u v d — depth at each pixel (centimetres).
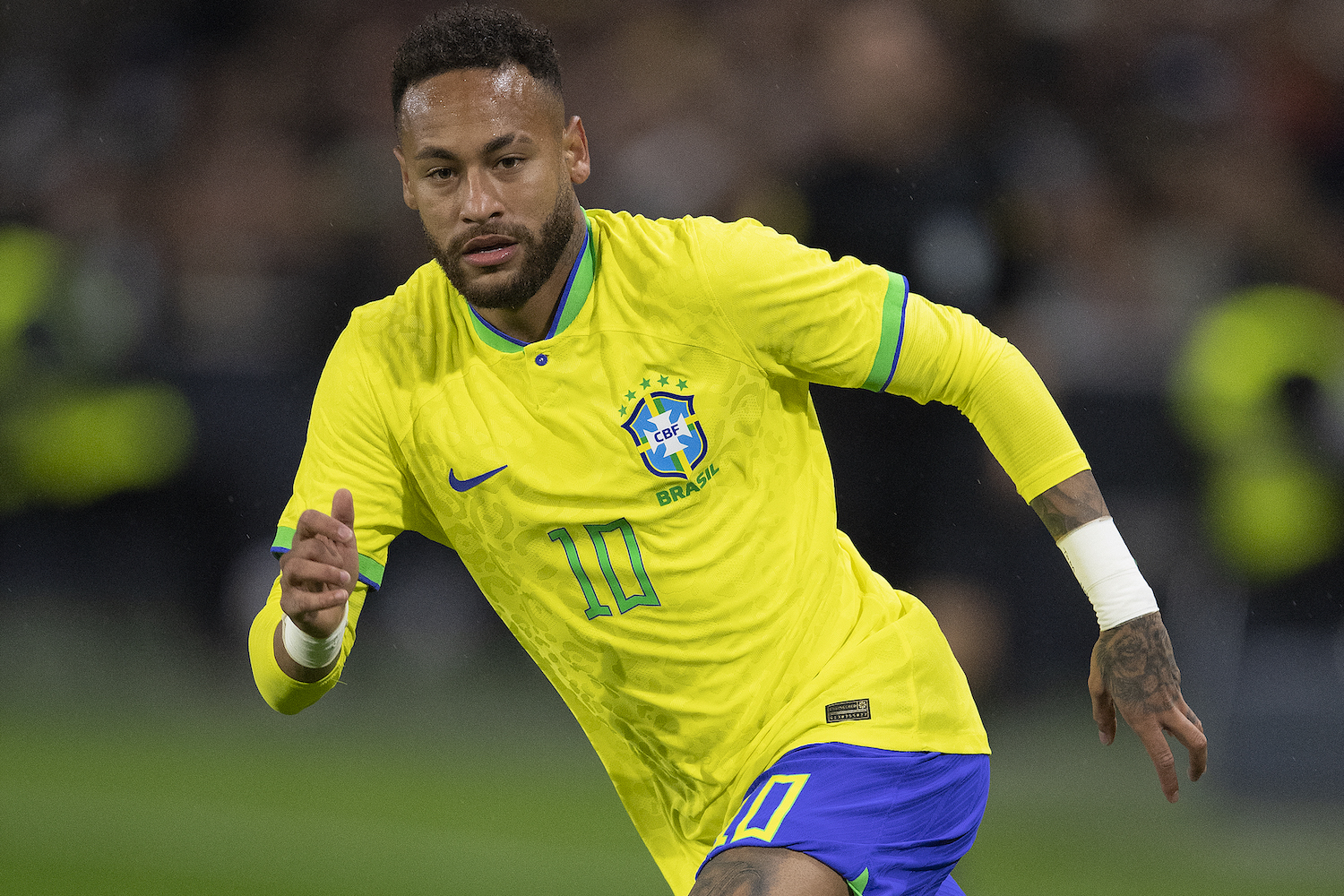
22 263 3275
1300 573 2688
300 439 3203
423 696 3103
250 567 3184
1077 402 2786
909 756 1075
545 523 1055
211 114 3953
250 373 3212
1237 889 2080
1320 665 2628
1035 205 2544
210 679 3155
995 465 2419
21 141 3906
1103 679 1098
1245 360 2739
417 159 1013
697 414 1045
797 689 1084
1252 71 3681
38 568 3250
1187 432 2764
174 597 3238
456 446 1060
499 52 1007
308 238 3734
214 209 3741
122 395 3197
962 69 3341
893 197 2322
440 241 1020
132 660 3192
